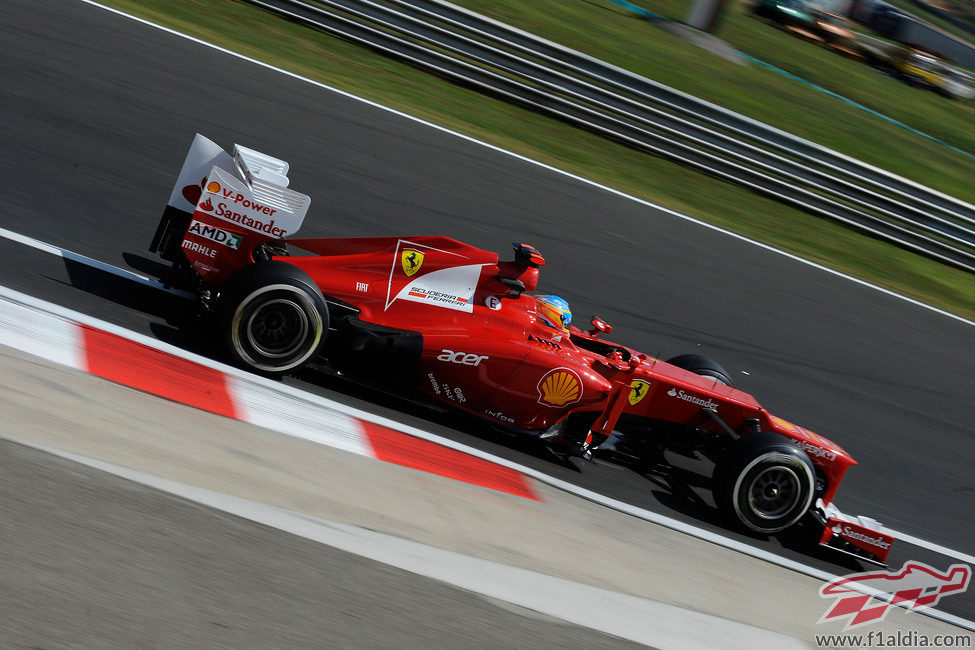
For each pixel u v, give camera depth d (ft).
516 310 36.76
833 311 69.87
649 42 134.72
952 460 51.88
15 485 21.67
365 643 20.83
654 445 40.45
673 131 90.53
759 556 35.17
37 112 53.93
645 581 29.37
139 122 57.82
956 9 358.23
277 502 25.59
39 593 18.89
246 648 19.40
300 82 75.66
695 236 74.64
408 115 77.05
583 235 66.13
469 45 89.97
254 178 34.42
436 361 34.99
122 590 19.80
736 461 35.65
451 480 31.68
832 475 38.11
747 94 127.85
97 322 33.68
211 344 35.01
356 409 34.24
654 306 58.54
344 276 35.40
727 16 187.32
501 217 63.77
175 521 22.75
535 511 31.78
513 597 25.16
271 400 32.17
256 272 32.55
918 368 64.80
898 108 167.84
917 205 93.35
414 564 24.94
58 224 41.98
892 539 36.58
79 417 26.17
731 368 53.57
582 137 88.58
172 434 27.35
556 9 134.00
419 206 60.44
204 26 81.82
